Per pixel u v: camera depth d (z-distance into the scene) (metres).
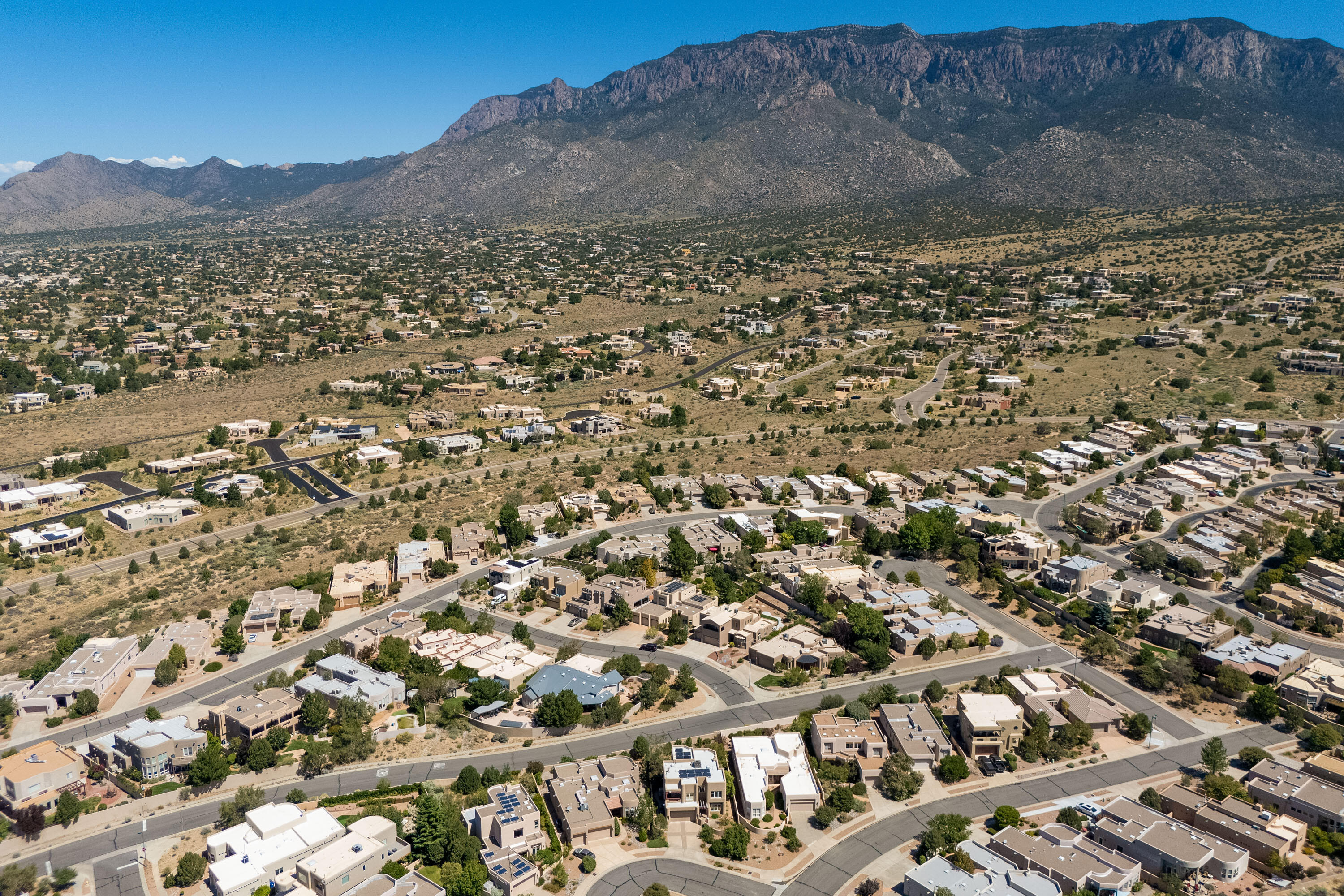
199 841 162.12
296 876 149.75
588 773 172.75
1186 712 194.75
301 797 169.62
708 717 196.00
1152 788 166.12
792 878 152.25
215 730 193.75
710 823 166.38
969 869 147.25
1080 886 142.75
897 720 187.25
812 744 185.50
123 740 181.88
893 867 153.88
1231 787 165.25
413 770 181.00
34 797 171.25
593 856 157.25
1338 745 178.75
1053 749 180.25
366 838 154.75
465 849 153.50
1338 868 149.50
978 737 180.50
